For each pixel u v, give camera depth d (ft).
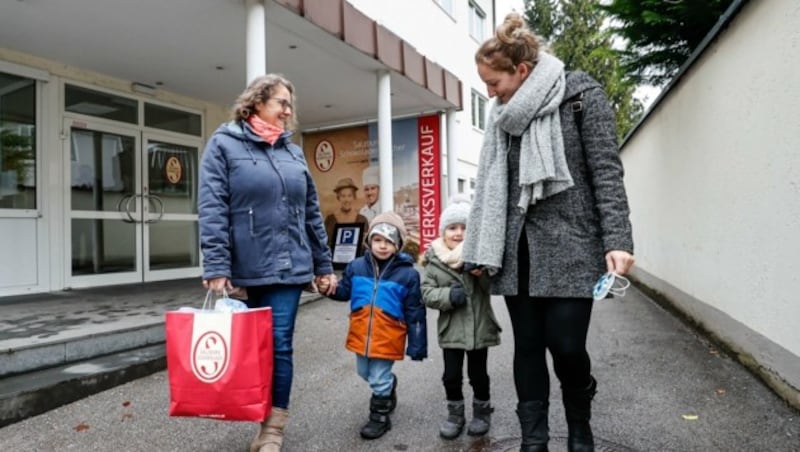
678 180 18.37
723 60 13.57
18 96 19.29
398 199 33.27
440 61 38.04
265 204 7.75
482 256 6.63
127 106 23.44
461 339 8.46
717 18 17.65
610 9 19.53
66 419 9.31
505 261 6.66
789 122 10.00
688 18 18.21
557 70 6.44
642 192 25.57
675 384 10.96
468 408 9.95
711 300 14.64
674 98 18.58
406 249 32.73
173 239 25.36
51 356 10.84
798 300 9.59
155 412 9.66
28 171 19.48
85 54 19.77
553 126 6.31
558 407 9.77
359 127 33.76
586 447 6.55
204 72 22.33
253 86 8.11
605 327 16.74
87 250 21.49
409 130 33.06
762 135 11.20
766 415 9.23
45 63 19.98
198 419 9.38
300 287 8.22
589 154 6.24
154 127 24.57
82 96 21.54
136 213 23.47
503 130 6.73
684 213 17.61
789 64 9.99
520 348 6.86
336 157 34.47
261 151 8.00
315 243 8.90
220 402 6.79
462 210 8.95
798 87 9.64
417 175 32.83
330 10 18.54
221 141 7.73
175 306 16.10
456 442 8.41
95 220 21.83
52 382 9.78
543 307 6.80
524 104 6.28
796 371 9.61
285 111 8.20
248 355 6.85
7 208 18.78
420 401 10.38
